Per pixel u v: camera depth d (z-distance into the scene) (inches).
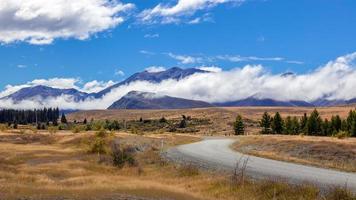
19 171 1375.5
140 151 2447.1
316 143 2393.0
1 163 1552.7
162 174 1483.8
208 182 1200.2
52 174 1368.1
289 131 6176.2
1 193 992.2
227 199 1018.7
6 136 3289.9
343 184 1221.1
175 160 1952.5
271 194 991.0
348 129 5393.7
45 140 3189.0
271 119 7076.8
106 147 2208.4
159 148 2807.6
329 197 944.9
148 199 977.5
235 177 1145.4
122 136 3521.2
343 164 1865.2
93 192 1053.8
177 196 1037.8
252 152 2500.0
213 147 3139.8
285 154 2333.9
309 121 5738.2
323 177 1409.9
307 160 2060.8
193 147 3115.2
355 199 930.7
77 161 1728.6
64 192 1043.9
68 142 2960.1
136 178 1379.2
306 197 961.5
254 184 1087.6
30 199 935.7
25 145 2792.8
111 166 1636.3
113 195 1017.5
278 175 1413.6
